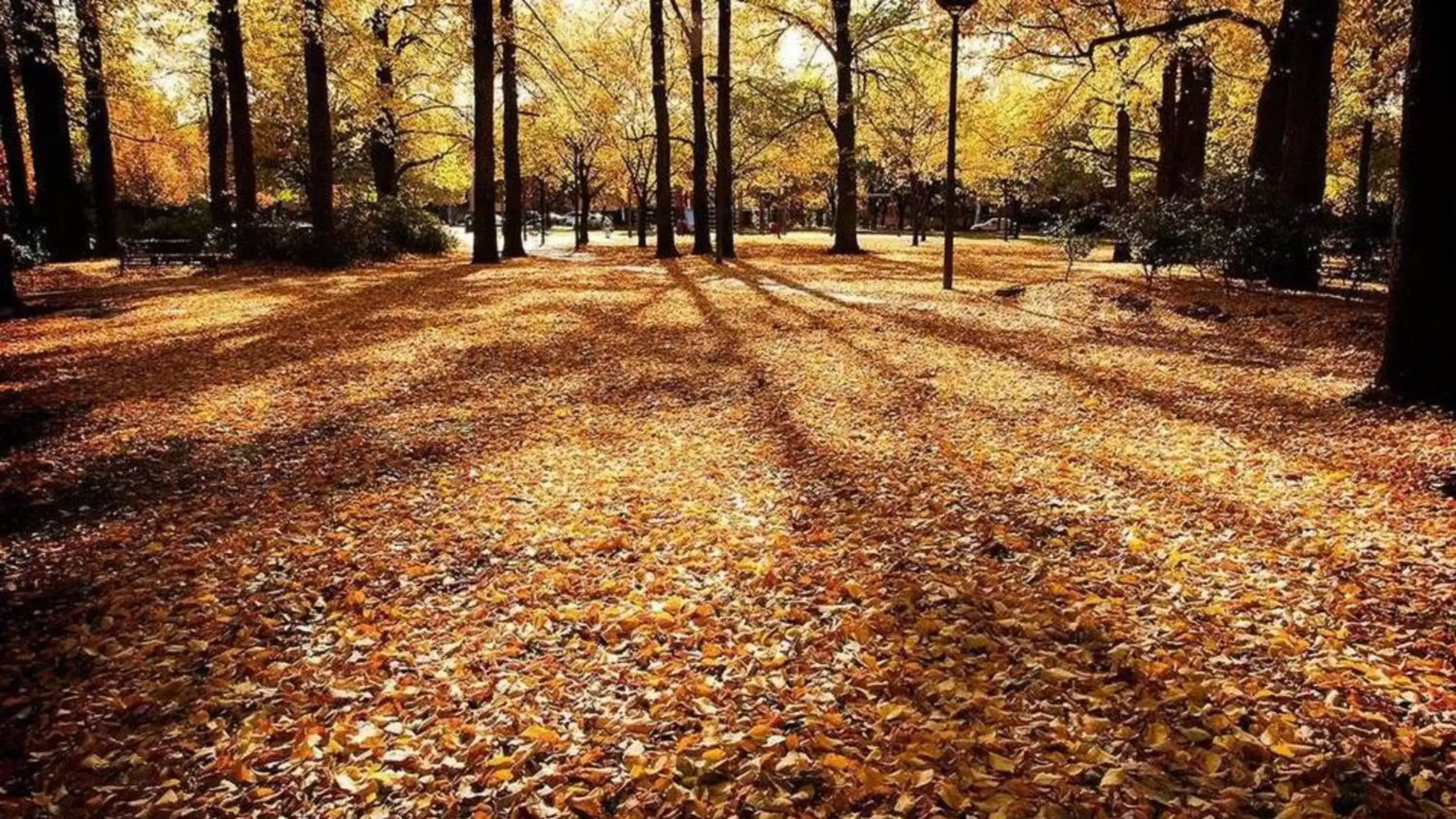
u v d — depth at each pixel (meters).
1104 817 2.64
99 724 3.56
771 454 6.85
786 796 2.84
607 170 44.34
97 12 17.70
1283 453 6.18
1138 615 3.98
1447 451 5.77
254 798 3.04
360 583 4.77
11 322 12.55
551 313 13.87
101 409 8.16
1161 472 5.93
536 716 3.43
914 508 5.50
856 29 27.28
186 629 4.30
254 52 23.36
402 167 32.59
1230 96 23.09
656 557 4.97
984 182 47.25
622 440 7.36
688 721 3.34
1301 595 4.08
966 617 4.04
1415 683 3.30
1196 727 3.09
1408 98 6.71
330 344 11.14
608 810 2.88
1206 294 13.77
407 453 7.01
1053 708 3.27
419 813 2.91
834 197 47.56
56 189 23.23
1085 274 18.03
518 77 26.72
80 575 4.95
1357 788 2.71
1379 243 12.62
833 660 3.75
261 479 6.46
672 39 27.81
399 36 28.14
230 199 24.38
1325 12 12.92
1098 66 20.66
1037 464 6.27
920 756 3.00
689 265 23.78
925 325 12.61
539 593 4.56
